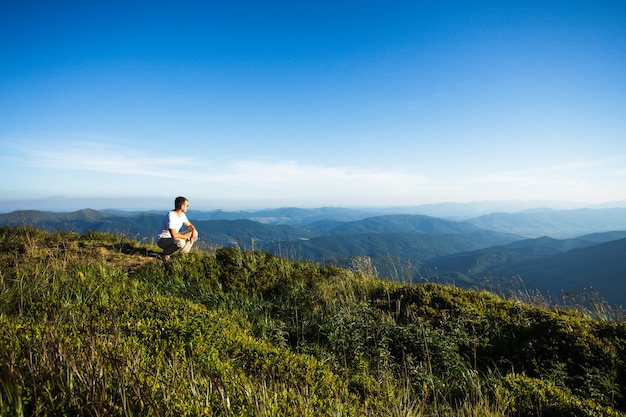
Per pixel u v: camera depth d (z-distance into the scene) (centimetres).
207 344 456
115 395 256
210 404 279
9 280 681
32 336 343
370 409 377
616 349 615
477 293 893
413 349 618
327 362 548
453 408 470
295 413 302
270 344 552
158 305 579
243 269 971
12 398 222
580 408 435
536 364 607
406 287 930
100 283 725
